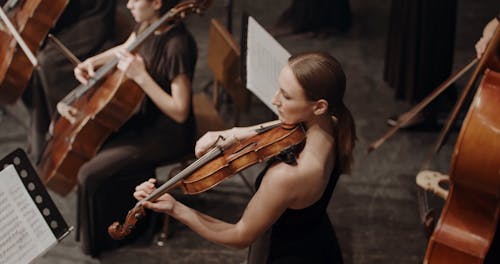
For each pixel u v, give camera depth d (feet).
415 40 13.98
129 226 8.59
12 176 8.66
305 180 7.77
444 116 15.08
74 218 12.54
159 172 13.67
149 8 11.05
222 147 8.21
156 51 11.14
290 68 7.63
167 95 11.13
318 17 18.25
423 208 12.15
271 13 19.81
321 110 7.71
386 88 16.26
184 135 11.76
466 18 19.42
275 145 7.80
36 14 12.74
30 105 13.99
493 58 9.66
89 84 11.56
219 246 11.94
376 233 12.22
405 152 14.11
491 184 9.02
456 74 11.74
